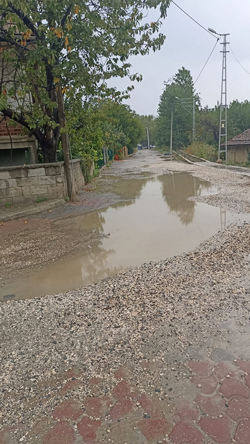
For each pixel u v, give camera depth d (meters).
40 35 8.91
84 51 8.52
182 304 3.85
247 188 12.51
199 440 2.16
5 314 3.94
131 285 4.51
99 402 2.52
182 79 58.16
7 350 3.21
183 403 2.46
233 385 2.60
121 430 2.27
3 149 12.66
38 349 3.20
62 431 2.29
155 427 2.28
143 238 6.78
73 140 13.20
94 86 9.51
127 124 50.12
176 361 2.91
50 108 9.63
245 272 4.64
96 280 4.83
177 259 5.40
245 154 30.59
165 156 45.88
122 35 9.27
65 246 6.54
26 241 6.95
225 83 26.16
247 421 2.28
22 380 2.80
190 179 16.64
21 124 10.80
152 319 3.57
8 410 2.49
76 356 3.06
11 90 9.40
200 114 50.53
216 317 3.54
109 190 14.12
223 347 3.05
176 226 7.57
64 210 9.89
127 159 43.59
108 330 3.43
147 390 2.61
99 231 7.49
